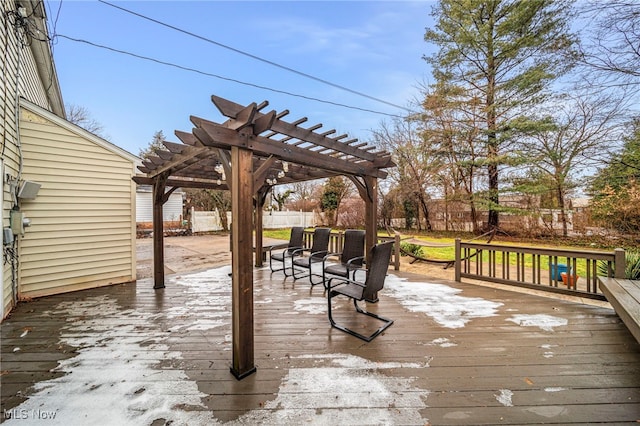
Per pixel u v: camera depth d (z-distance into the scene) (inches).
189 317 121.3
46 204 150.0
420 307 132.4
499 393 68.8
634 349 90.1
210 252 335.0
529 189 363.3
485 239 391.9
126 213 181.5
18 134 138.5
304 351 90.6
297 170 180.9
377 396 67.9
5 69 125.5
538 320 115.1
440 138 426.6
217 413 62.2
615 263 125.1
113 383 73.3
